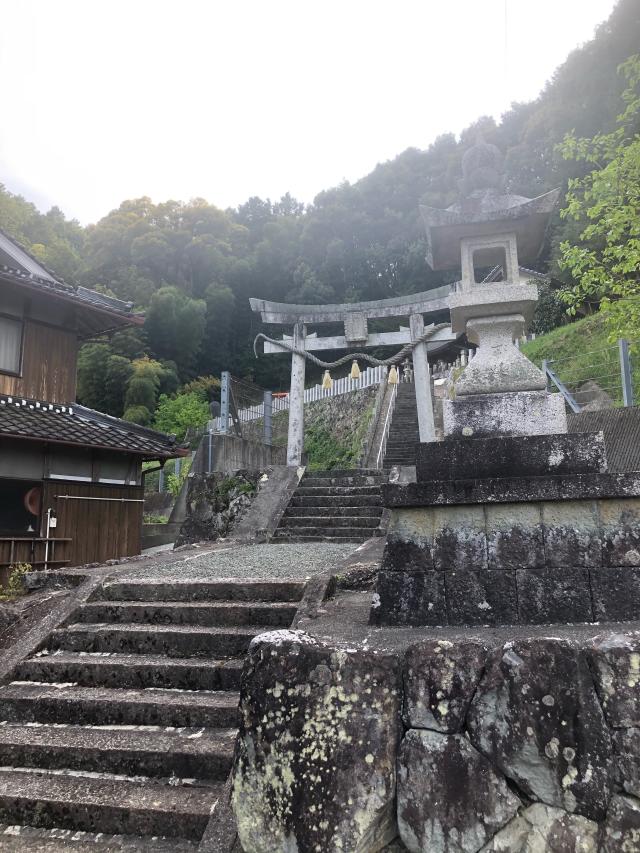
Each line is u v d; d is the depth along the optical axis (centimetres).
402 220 4794
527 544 302
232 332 4706
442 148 4981
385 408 2211
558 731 211
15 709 373
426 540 317
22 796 300
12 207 3553
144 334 3666
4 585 1014
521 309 400
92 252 4556
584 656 219
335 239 4800
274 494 971
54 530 1121
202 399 3306
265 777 228
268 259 5006
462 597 304
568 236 2288
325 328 3600
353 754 224
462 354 2614
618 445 796
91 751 324
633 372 1223
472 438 358
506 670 221
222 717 345
